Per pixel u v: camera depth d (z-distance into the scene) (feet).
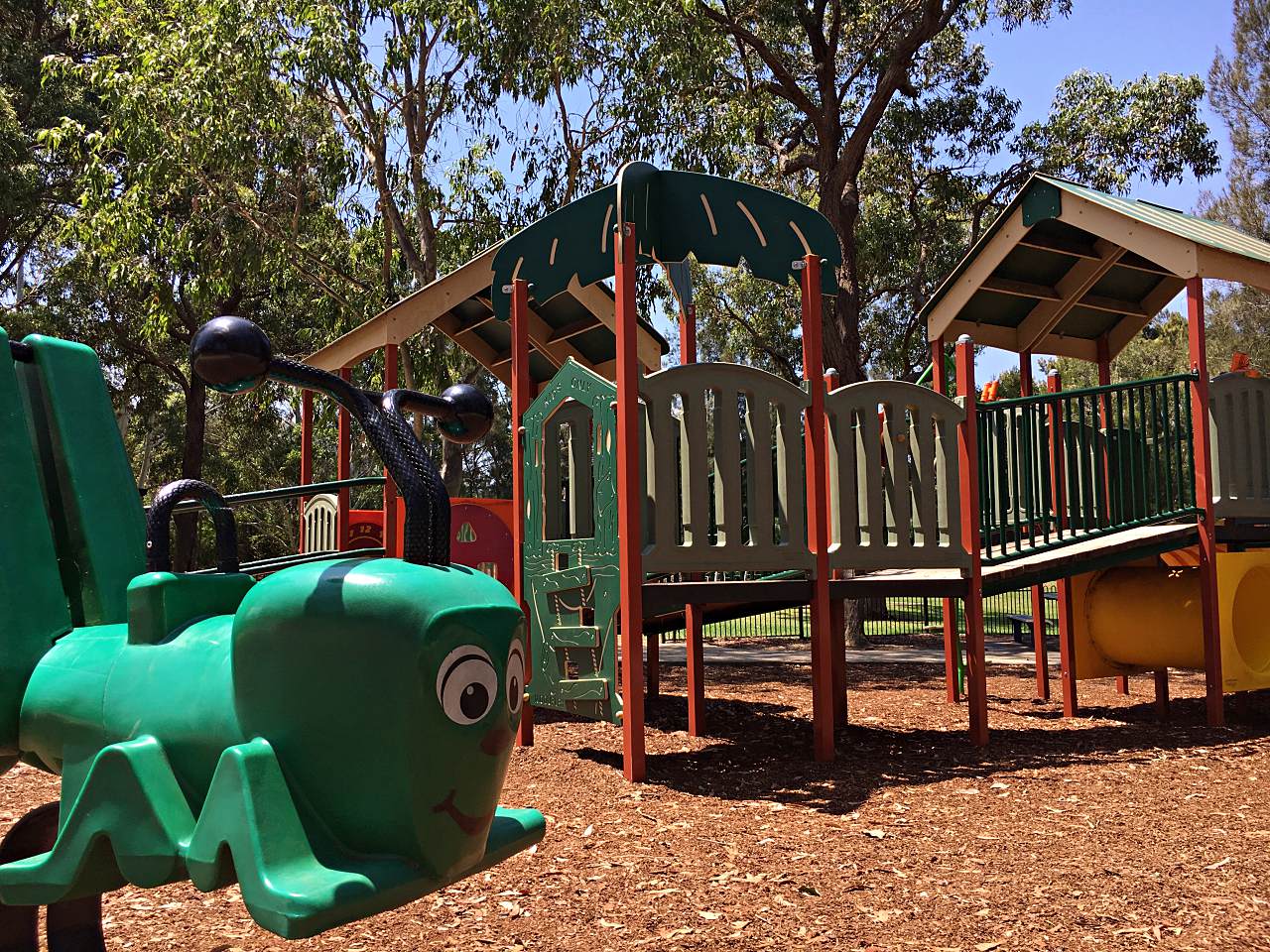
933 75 80.89
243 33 47.42
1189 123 74.84
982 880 14.11
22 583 6.72
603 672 21.75
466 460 144.15
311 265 60.18
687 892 13.60
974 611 25.11
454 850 5.29
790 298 81.41
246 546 121.39
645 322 34.47
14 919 8.62
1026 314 35.04
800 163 68.74
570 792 19.88
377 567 5.39
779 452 23.47
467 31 49.55
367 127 54.95
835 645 28.86
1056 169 77.36
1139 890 13.64
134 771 5.38
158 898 13.58
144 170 50.24
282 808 5.01
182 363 94.22
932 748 24.63
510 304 25.34
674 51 51.80
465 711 5.24
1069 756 23.48
